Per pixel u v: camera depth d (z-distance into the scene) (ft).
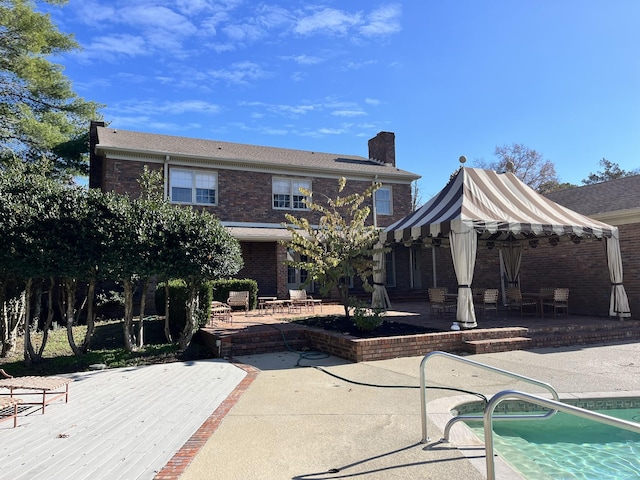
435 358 29.48
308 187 68.33
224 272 31.89
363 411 18.08
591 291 49.08
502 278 59.06
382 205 73.82
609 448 15.84
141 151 56.29
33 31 59.52
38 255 25.58
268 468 12.64
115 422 17.11
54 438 15.34
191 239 29.94
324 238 40.09
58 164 71.46
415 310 53.21
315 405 19.08
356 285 70.85
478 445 14.20
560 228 36.96
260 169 64.69
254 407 18.90
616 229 41.06
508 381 22.93
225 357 31.35
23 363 28.76
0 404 16.62
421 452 13.62
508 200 40.50
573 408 8.46
